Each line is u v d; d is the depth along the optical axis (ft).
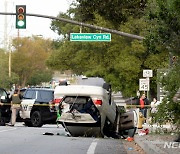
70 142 85.87
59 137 97.14
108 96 102.73
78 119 99.91
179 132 84.38
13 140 87.20
